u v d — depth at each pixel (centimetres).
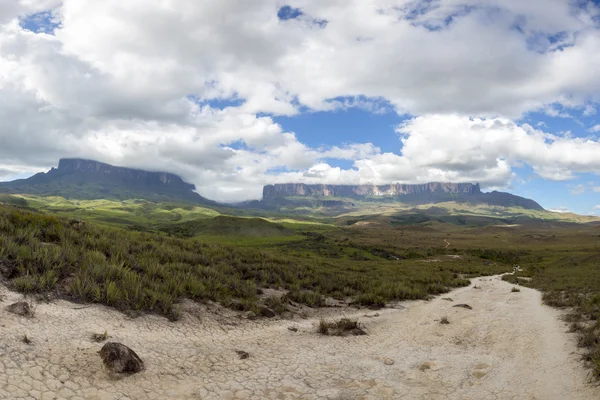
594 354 1045
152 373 879
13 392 664
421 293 2612
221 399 812
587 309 1795
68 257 1436
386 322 1738
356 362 1115
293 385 915
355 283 2766
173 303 1420
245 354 1098
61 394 706
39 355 808
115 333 1040
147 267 1694
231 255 2773
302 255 7156
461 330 1555
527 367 1062
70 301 1159
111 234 2281
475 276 5303
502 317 1834
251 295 1833
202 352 1082
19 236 1491
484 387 923
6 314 931
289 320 1631
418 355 1198
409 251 12512
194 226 18575
